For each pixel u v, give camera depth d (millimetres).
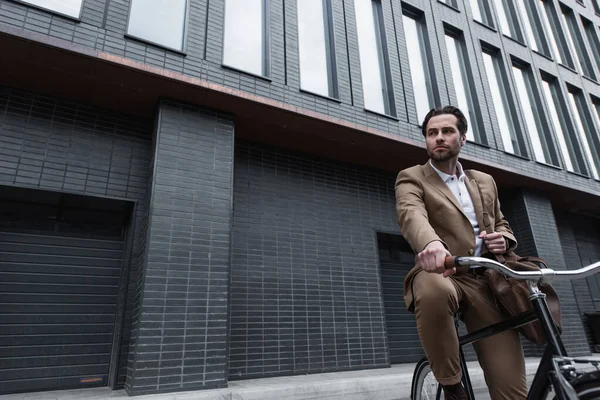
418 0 7871
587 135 9945
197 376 3752
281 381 4266
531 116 8906
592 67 11055
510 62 8961
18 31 3652
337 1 6707
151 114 4848
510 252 1502
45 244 4203
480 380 4734
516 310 1353
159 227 4078
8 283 3912
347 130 5473
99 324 4195
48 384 3797
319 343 5094
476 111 7801
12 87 4250
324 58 6289
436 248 1091
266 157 5699
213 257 4250
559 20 11031
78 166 4336
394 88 6691
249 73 5191
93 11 4367
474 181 1664
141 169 4680
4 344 3725
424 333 1204
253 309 4848
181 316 3875
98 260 4410
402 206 1431
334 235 5812
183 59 4754
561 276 1079
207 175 4547
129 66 4090
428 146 1606
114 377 3877
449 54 8086
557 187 7906
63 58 3922
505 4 10016
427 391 1946
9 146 4043
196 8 5117
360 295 5656
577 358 967
